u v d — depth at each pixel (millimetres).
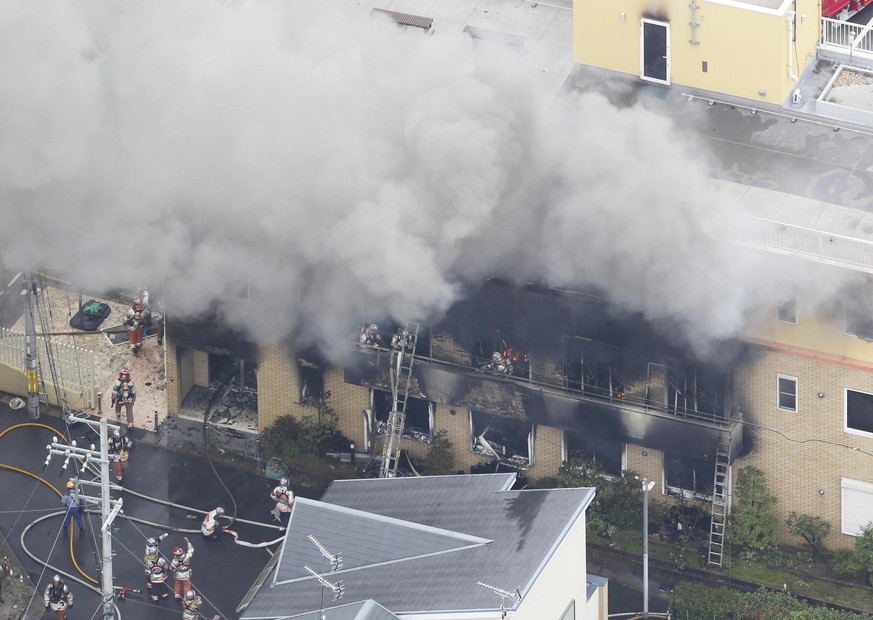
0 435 198000
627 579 181250
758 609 173375
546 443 187000
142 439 197750
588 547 184375
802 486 180875
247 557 184625
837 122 184625
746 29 183250
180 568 177500
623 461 185625
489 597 148625
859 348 173250
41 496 191250
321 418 192625
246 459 195500
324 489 191500
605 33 189250
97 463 193875
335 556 157875
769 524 181000
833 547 181875
